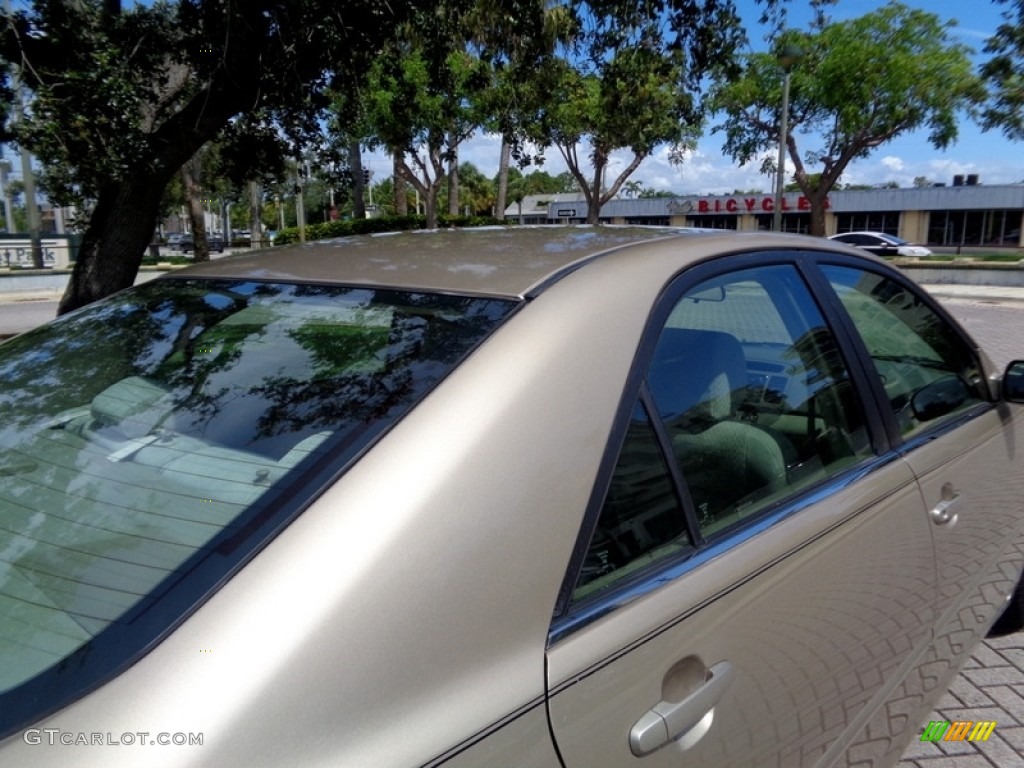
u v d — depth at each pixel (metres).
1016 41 15.79
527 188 74.75
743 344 1.96
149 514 1.32
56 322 2.17
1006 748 2.65
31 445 1.61
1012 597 3.17
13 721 0.99
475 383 1.35
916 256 31.34
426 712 1.08
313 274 1.92
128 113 6.70
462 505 1.21
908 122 26.58
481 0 9.87
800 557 1.75
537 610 1.24
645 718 1.32
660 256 1.81
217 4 7.07
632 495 1.48
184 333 1.86
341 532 1.14
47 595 1.19
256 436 1.43
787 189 48.56
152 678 1.00
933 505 2.30
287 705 0.99
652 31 10.02
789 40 26.53
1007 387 2.83
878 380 2.29
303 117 8.81
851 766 1.94
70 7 6.89
